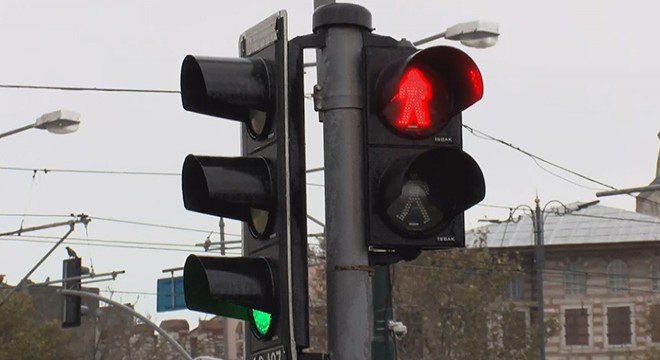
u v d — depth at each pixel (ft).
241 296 23.17
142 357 289.33
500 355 201.98
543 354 165.37
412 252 24.45
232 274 23.26
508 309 204.23
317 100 24.53
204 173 23.29
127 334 272.72
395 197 23.73
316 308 184.44
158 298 129.39
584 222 277.23
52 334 224.74
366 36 24.57
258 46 24.53
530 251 272.92
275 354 23.22
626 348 271.49
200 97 24.68
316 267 188.65
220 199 23.15
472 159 24.06
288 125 23.40
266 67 23.81
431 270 196.34
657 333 268.41
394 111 24.18
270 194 23.39
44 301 268.21
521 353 202.69
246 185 23.31
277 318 23.18
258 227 24.00
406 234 24.06
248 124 24.58
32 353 218.59
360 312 23.88
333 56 24.41
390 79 24.30
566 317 273.75
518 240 273.33
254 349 24.23
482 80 24.27
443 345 195.11
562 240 273.13
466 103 24.47
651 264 272.72
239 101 23.50
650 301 271.28
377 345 57.93
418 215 24.13
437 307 195.62
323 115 24.57
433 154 24.17
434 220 24.18
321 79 24.58
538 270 167.12
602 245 272.10
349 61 24.41
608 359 271.49
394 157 24.23
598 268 274.36
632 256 273.75
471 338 194.59
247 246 24.54
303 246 23.31
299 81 23.89
